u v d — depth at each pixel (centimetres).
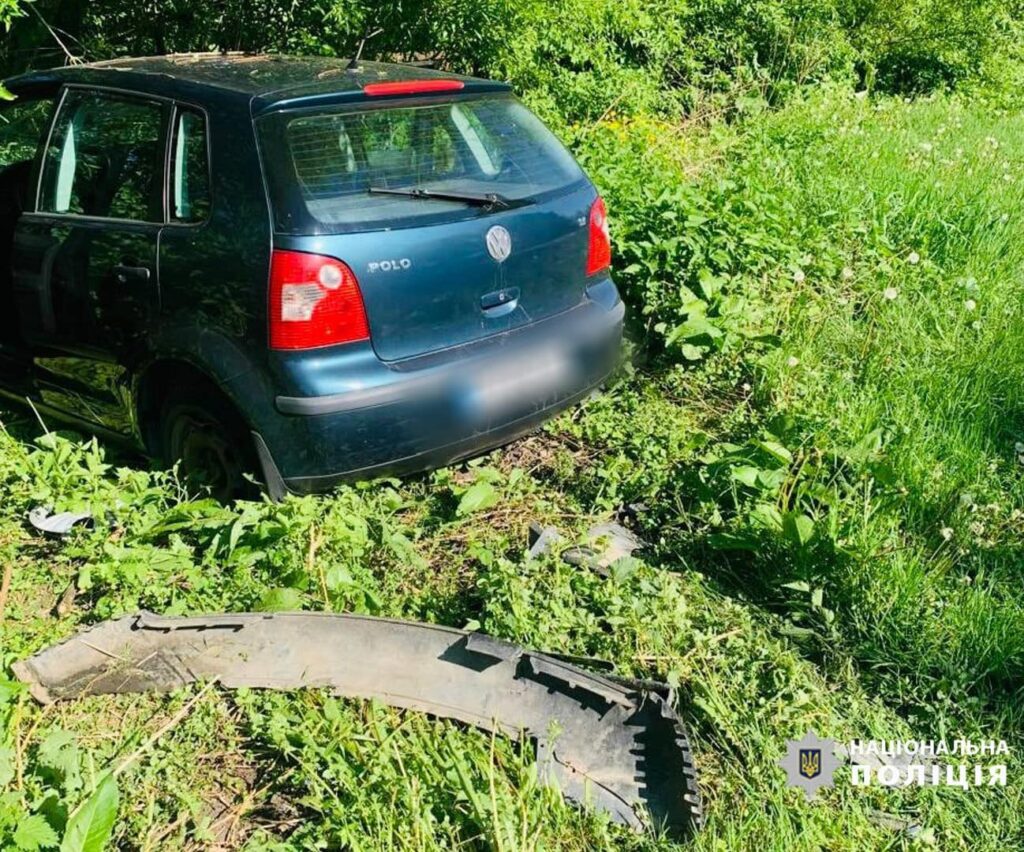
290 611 359
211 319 403
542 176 462
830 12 1419
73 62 848
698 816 298
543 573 394
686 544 433
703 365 578
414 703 336
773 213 701
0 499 445
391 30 884
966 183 846
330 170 396
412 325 402
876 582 393
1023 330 595
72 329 461
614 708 322
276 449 397
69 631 377
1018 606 393
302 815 305
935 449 481
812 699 351
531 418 441
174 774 316
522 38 923
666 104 1157
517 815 295
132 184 437
